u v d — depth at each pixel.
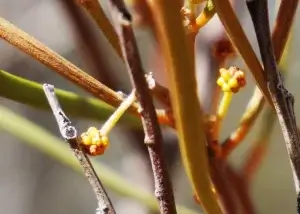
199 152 0.18
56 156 0.27
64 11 0.28
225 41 0.23
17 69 0.44
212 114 0.23
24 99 0.21
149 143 0.19
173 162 0.28
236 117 0.49
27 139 0.27
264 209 0.64
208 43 0.25
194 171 0.18
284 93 0.19
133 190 0.27
